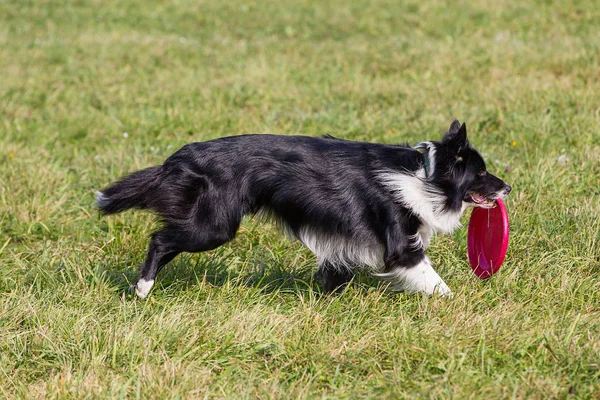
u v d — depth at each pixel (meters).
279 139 7.14
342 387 5.71
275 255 8.40
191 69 17.19
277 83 15.48
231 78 16.06
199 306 7.06
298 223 7.17
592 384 5.54
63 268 8.08
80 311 6.89
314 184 6.98
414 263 7.03
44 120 13.72
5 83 15.79
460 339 6.24
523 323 6.46
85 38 20.19
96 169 10.97
